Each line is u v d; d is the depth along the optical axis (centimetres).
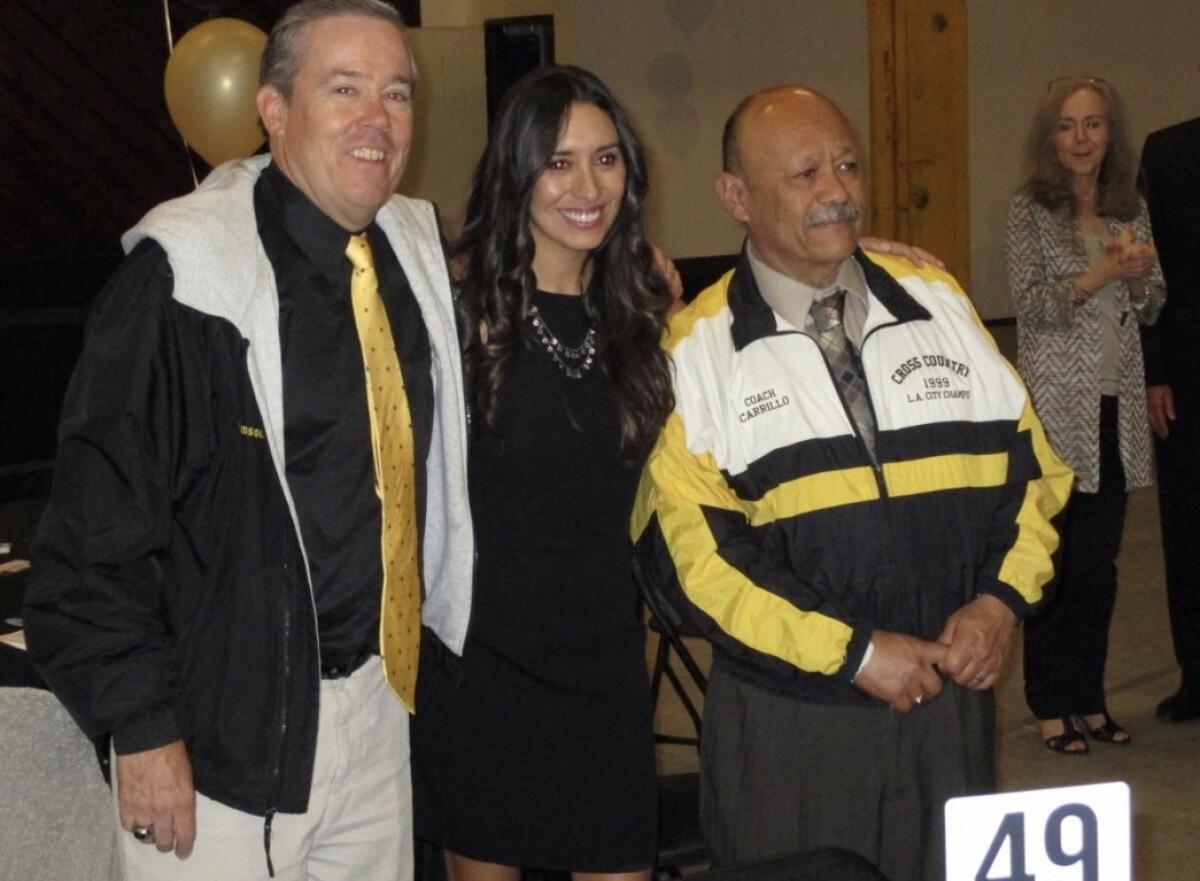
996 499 219
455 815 221
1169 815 342
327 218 183
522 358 212
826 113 214
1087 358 358
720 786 221
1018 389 222
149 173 693
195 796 175
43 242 678
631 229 219
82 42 671
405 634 189
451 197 439
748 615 207
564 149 210
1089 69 859
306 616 177
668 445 215
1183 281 370
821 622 205
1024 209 368
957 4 729
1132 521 591
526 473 213
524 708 216
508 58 414
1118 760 373
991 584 214
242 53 400
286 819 181
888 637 206
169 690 171
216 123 403
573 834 218
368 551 183
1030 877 134
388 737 193
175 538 175
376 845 192
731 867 123
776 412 211
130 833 177
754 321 215
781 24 771
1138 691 420
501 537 214
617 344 215
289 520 175
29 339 456
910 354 215
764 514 213
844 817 214
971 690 217
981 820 133
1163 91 883
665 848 238
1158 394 381
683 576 212
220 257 171
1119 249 348
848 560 210
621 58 745
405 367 191
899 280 223
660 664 275
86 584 165
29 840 154
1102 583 374
